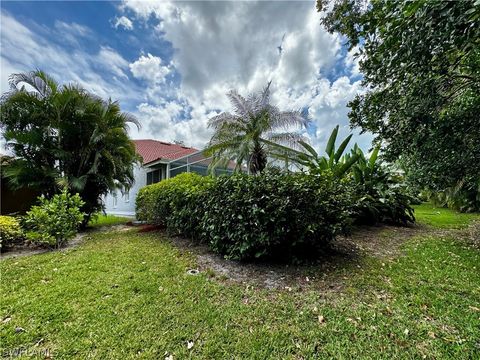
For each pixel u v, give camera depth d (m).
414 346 1.92
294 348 1.94
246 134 10.87
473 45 2.49
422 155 3.98
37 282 3.11
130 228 7.73
